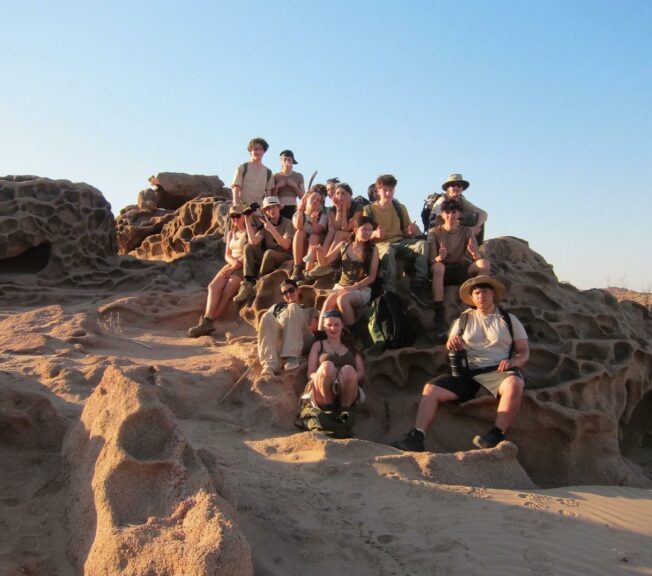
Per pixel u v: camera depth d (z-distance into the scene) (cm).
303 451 405
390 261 551
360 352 499
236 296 653
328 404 455
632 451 566
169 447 271
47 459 317
